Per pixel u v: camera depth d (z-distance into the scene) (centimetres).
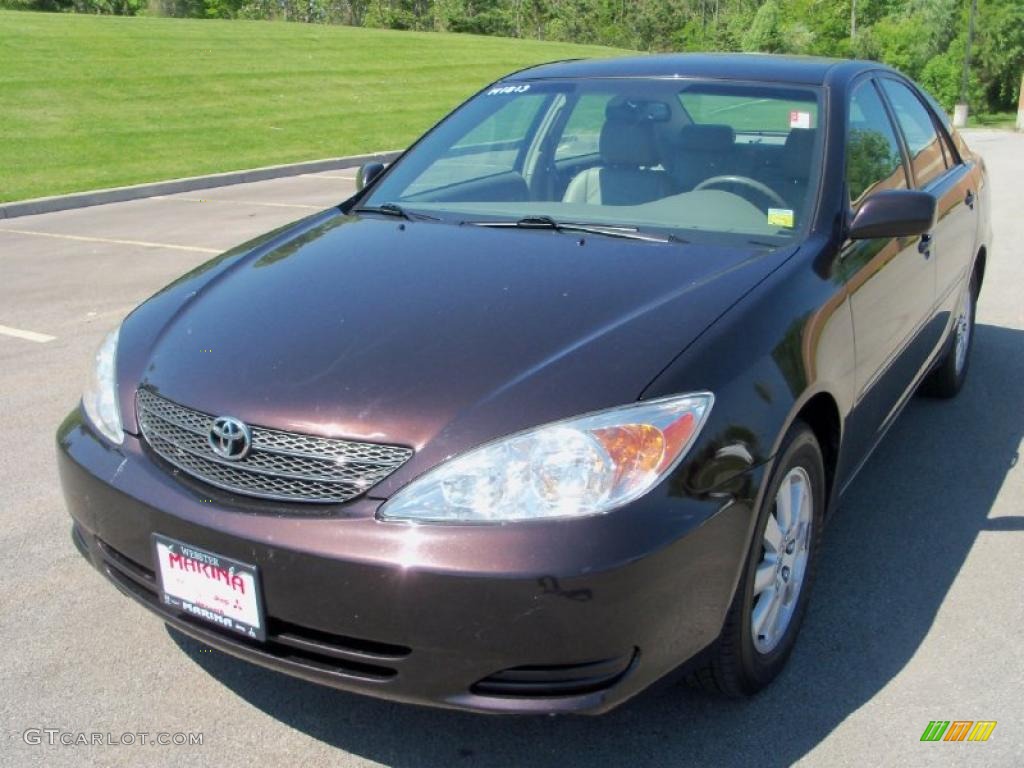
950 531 386
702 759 263
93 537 280
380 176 414
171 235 1016
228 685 294
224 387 258
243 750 267
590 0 6034
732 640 260
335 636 237
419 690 232
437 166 405
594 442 229
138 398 276
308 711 283
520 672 229
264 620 241
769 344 267
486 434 232
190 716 280
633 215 346
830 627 321
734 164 354
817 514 302
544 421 232
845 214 335
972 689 290
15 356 602
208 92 2156
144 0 5347
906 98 457
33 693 289
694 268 295
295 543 232
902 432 484
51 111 1811
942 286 438
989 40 4928
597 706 229
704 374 247
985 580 350
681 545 230
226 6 5628
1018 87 5019
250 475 247
